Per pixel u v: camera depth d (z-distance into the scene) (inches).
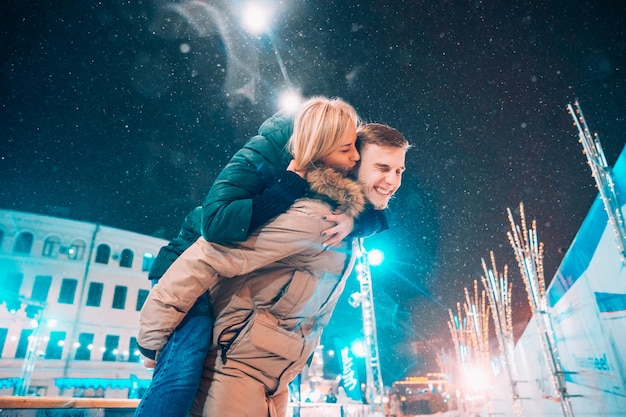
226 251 51.6
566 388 307.7
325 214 54.5
